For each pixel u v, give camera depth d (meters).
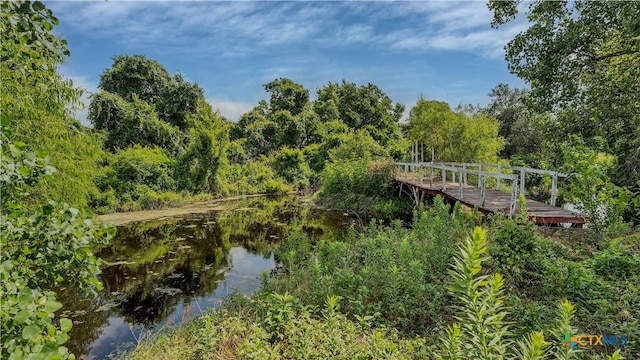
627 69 7.00
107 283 7.70
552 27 7.73
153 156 20.25
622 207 5.12
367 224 12.94
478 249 1.89
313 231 12.33
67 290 7.18
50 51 2.66
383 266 5.80
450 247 5.84
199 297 6.91
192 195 20.86
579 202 5.62
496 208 7.22
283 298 4.15
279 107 38.59
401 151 23.62
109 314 6.25
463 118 18.17
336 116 35.38
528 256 4.76
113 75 25.89
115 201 16.70
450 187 12.23
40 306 1.78
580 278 4.05
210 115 22.73
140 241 11.40
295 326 3.85
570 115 7.78
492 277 2.02
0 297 1.56
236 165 25.88
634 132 6.62
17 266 2.12
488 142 18.17
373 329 4.06
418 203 13.84
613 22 6.82
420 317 4.54
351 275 5.39
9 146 1.91
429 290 4.87
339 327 3.95
